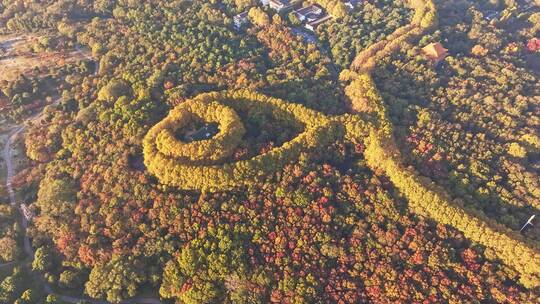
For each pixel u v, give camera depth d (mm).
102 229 150375
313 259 141000
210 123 174500
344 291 136125
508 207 154750
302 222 146750
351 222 148125
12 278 143250
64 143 176875
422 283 135125
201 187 153750
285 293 135250
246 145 164750
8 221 160250
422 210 151125
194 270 140000
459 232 147250
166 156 158500
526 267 136000
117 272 140375
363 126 169875
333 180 158875
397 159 162000
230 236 144000
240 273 138250
